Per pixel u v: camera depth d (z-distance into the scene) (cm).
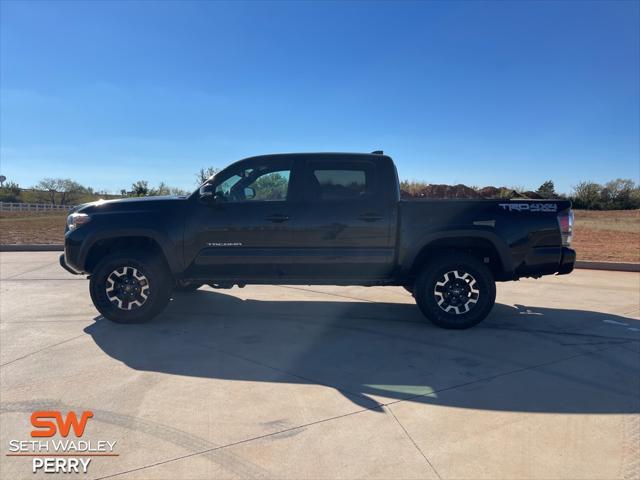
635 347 471
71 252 538
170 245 529
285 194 536
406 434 300
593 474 258
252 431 304
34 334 506
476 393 362
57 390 365
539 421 318
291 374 399
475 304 525
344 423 315
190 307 637
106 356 440
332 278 540
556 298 698
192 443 290
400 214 526
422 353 451
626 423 316
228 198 541
